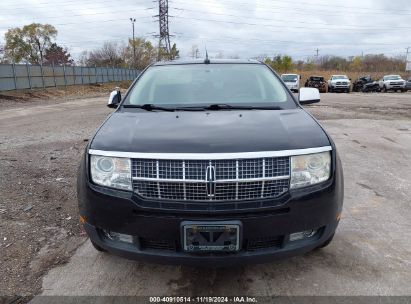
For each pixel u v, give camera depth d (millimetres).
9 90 25828
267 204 2334
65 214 4004
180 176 2338
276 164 2371
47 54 70812
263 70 3971
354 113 14078
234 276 2883
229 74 3828
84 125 10953
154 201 2369
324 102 20484
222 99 3434
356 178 5285
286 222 2381
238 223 2287
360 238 3473
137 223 2400
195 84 3662
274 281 2816
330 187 2506
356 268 2977
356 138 8422
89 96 28469
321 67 86062
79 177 2699
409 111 14922
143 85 3727
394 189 4816
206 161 2322
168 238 2379
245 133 2576
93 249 3293
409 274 2893
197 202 2328
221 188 2326
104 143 2564
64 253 3236
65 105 19438
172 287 2764
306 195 2408
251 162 2344
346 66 83625
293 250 2477
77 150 7188
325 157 2510
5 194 4543
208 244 2320
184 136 2547
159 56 61438
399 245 3346
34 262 3094
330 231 2602
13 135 9344
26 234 3547
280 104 3367
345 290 2701
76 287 2768
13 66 26312
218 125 2750
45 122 11953
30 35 69062
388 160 6340
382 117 12672
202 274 2912
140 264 3053
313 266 3006
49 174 5441
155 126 2773
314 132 2648
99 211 2494
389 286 2740
